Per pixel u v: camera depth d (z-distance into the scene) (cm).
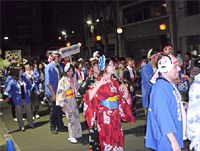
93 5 4334
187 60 1571
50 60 1083
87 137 998
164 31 3200
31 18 8456
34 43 7806
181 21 2945
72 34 4825
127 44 3928
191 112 462
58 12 5997
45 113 1483
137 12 3697
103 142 654
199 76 477
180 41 2988
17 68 1127
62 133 1066
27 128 1171
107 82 654
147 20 3450
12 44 8594
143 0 3525
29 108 1165
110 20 4084
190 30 2839
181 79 896
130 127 1086
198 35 2775
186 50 2925
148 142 439
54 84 1066
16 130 1148
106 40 3706
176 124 425
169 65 429
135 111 1296
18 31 8644
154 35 3384
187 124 464
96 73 837
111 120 652
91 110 662
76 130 948
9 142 597
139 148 847
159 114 414
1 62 1307
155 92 425
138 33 3691
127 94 676
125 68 1310
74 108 948
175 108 424
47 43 6750
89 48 4334
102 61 655
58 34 6216
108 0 4119
